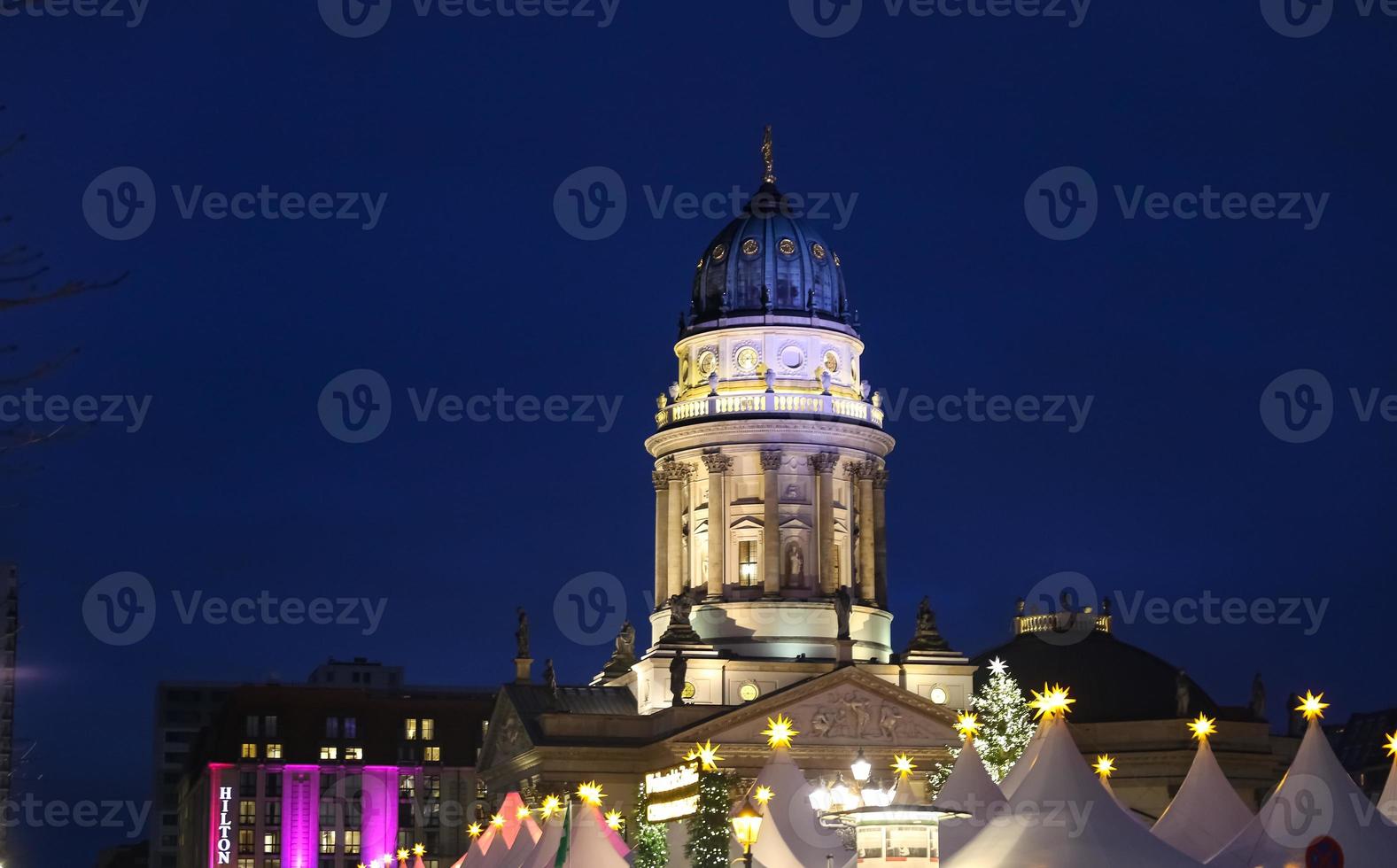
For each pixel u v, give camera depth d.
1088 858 74.69
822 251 169.75
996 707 148.38
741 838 82.50
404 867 157.62
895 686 151.12
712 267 168.75
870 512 166.25
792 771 104.31
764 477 162.12
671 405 169.62
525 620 170.75
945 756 150.50
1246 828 77.62
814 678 149.75
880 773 149.50
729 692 156.25
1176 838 90.69
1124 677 173.25
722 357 166.12
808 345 165.88
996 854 75.94
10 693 111.06
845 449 165.25
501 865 113.62
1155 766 164.50
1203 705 170.50
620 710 162.25
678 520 166.12
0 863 95.69
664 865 127.88
